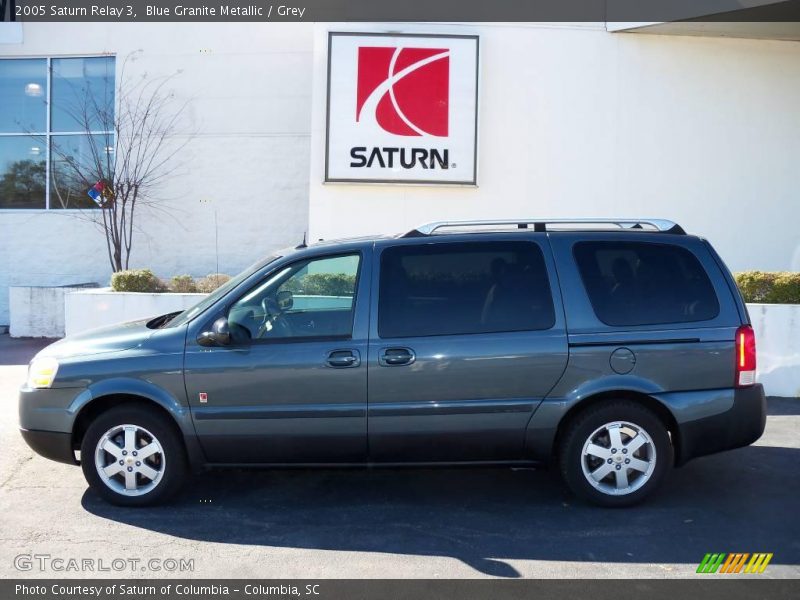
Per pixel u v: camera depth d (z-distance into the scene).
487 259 5.33
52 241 14.55
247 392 5.16
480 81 11.17
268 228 14.18
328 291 5.29
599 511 5.27
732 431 5.20
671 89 11.42
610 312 5.22
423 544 4.75
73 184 14.57
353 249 5.40
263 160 14.16
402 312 5.21
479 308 5.22
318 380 5.12
